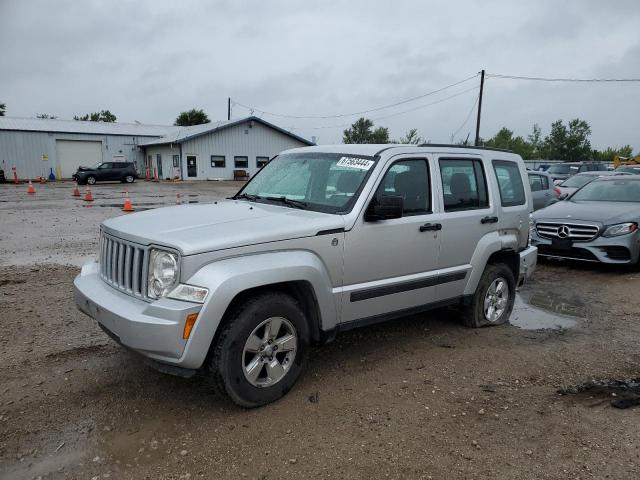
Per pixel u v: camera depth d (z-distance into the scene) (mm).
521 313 6223
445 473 2924
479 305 5422
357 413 3594
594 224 8266
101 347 4629
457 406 3746
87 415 3463
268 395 3623
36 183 37562
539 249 8945
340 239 3893
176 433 3273
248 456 3045
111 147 45906
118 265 3650
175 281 3223
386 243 4219
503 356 4758
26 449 3057
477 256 5117
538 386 4133
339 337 5164
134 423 3379
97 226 12719
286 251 3598
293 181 4676
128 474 2850
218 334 3389
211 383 3467
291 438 3248
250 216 3912
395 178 4375
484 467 2992
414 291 4555
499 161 5605
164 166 43188
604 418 3605
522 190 5902
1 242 10148
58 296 6195
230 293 3230
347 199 4117
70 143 43781
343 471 2922
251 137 42469
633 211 8398
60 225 12867
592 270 8688
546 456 3119
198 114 72062
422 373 4328
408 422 3488
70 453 3031
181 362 3174
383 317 4391
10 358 4348
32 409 3518
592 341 5230
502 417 3594
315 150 4938
